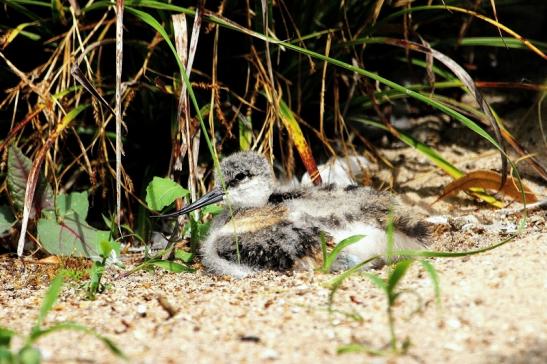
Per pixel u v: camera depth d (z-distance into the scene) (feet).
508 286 16.56
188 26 26.61
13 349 14.90
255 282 19.33
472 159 28.71
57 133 23.82
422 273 17.90
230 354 14.35
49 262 23.57
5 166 25.80
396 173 28.40
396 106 30.76
